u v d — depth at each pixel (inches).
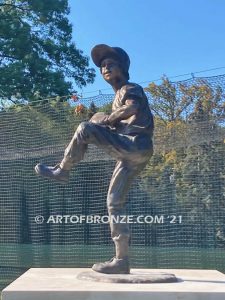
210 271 311.9
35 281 262.1
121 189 276.2
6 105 819.4
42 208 522.9
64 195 516.1
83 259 510.3
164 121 432.8
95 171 506.0
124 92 279.7
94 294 235.5
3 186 529.0
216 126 417.4
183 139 424.2
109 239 514.3
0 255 521.7
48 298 236.1
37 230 525.7
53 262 508.4
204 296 236.1
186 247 480.4
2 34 820.6
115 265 271.0
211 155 465.1
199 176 471.2
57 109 476.4
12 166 525.0
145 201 486.6
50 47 860.6
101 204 505.7
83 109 459.5
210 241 475.2
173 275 271.4
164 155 474.9
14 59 840.3
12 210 530.3
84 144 278.5
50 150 480.1
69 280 265.0
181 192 478.9
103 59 293.1
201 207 475.2
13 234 530.0
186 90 433.4
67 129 470.9
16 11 848.3
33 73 827.4
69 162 281.6
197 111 425.4
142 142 275.3
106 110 449.7
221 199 467.5
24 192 525.7
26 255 517.7
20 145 490.3
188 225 480.4
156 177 484.7
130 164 278.1
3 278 468.4
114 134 275.4
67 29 880.3
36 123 485.7
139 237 489.4
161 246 485.1
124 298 234.7
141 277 259.4
